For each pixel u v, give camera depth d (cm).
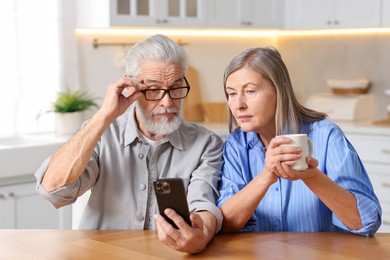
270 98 220
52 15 443
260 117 220
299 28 509
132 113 242
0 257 189
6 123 432
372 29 499
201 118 514
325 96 500
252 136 234
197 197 222
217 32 523
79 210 253
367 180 218
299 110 229
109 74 469
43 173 229
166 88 226
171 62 226
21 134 437
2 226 375
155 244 200
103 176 238
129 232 216
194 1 471
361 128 438
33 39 438
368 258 182
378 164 432
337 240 202
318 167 223
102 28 443
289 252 189
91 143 223
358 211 204
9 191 376
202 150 242
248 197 212
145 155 239
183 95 231
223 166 239
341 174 215
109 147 239
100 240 206
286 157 191
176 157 241
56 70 446
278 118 221
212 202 224
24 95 437
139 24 441
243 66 219
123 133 240
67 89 448
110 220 238
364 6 475
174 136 240
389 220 427
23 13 433
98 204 238
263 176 210
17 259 187
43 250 196
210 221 205
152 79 226
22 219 382
